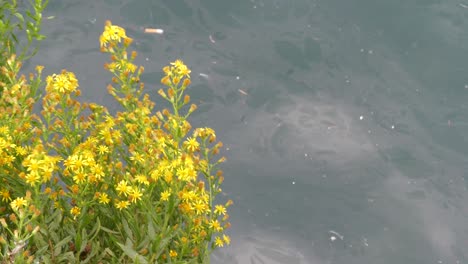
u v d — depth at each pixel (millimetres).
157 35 2936
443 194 2635
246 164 2607
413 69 3061
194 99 2719
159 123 2066
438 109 2865
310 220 2529
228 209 2516
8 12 2809
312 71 2934
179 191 2014
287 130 2695
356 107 2797
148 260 1996
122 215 2035
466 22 3379
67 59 2725
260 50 2986
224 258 2420
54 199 2018
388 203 2592
